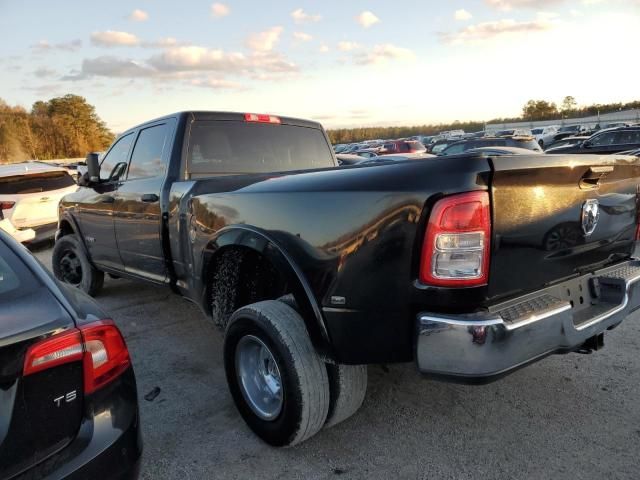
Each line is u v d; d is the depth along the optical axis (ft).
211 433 9.49
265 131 14.60
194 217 11.00
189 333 14.89
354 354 7.63
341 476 8.14
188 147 12.98
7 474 5.06
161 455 8.80
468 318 6.58
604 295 8.86
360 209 7.32
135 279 14.80
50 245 30.40
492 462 8.38
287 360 8.14
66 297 6.31
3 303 5.65
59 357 5.52
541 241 7.46
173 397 10.94
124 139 15.72
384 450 8.79
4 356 5.10
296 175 9.26
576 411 9.84
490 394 10.62
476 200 6.51
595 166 8.05
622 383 10.88
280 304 8.82
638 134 41.04
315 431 8.48
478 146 55.88
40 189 28.53
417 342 6.85
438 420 9.70
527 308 7.12
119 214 14.61
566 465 8.23
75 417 5.67
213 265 10.62
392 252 6.96
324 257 7.78
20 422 5.19
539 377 11.28
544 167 7.15
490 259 6.75
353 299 7.45
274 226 8.69
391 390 10.87
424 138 164.76
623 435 8.99
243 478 8.16
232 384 9.59
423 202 6.66
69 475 5.36
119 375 6.28
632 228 9.72
